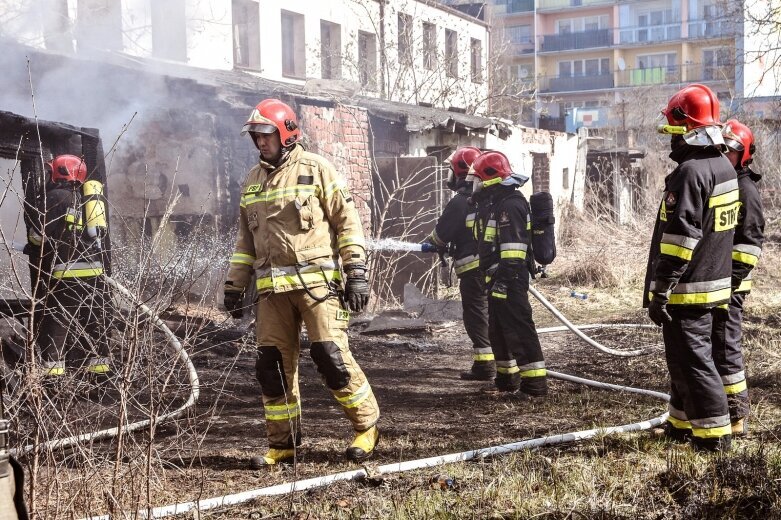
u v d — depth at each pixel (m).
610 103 39.38
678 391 4.41
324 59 21.31
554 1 57.16
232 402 6.04
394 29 23.61
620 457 4.35
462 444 4.77
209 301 9.28
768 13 13.30
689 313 4.26
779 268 13.30
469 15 28.97
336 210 4.32
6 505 2.09
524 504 3.64
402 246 7.55
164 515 3.57
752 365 6.68
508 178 6.14
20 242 6.50
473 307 6.97
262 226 4.28
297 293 4.28
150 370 3.54
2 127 5.64
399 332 9.31
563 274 13.77
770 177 20.02
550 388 6.51
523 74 58.00
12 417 3.34
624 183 24.02
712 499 3.61
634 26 54.78
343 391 4.43
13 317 4.50
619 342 8.62
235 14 18.45
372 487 4.03
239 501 3.82
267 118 4.21
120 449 3.39
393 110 12.79
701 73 52.78
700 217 4.09
